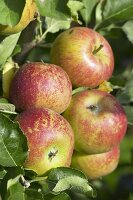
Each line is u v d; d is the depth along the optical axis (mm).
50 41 674
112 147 629
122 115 627
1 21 516
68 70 630
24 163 542
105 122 612
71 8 602
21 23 565
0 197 516
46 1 531
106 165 649
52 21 655
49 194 535
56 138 552
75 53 628
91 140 612
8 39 585
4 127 526
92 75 632
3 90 589
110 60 651
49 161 554
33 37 643
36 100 577
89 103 623
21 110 584
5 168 529
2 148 526
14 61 637
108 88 649
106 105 625
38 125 551
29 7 556
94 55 641
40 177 553
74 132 613
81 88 637
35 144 546
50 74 583
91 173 651
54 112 569
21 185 518
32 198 522
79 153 635
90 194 542
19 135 526
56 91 580
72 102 621
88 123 609
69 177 540
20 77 582
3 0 519
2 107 556
